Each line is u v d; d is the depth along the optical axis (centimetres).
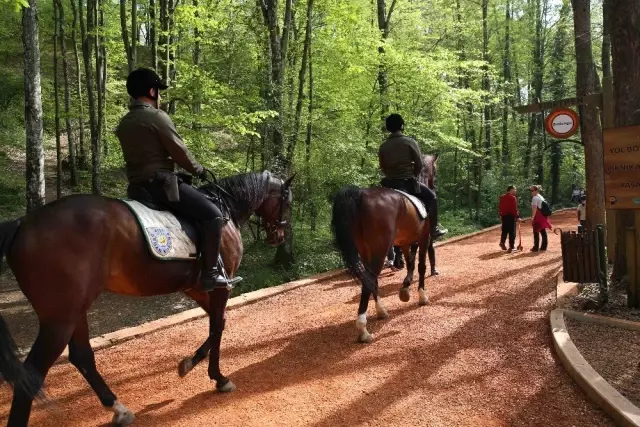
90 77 1271
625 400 367
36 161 907
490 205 2308
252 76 1170
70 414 419
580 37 1004
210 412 411
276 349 566
